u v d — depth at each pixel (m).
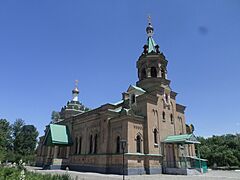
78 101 57.34
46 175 13.55
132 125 30.55
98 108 36.94
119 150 30.31
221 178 23.44
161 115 34.50
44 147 51.06
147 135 31.23
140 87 38.69
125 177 23.83
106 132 32.78
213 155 55.66
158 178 22.95
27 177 11.59
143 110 33.12
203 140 68.31
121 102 38.88
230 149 58.28
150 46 41.62
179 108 39.12
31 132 89.69
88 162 34.78
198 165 34.31
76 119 42.50
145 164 29.78
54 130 41.34
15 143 84.56
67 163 40.22
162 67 39.16
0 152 28.88
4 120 83.00
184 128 38.53
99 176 24.86
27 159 59.03
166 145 33.06
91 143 36.50
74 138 41.50
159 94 35.50
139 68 40.25
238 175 28.30
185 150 35.28
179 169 29.39
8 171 12.52
